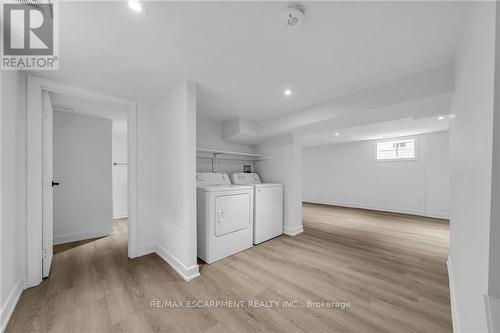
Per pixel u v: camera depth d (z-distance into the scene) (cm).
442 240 288
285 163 329
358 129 405
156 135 246
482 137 64
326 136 480
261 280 180
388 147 512
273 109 270
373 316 135
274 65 162
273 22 114
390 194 502
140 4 99
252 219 269
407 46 136
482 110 65
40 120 173
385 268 203
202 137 305
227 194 235
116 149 418
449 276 177
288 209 322
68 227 283
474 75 80
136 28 117
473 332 74
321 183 638
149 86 198
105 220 312
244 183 322
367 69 167
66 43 130
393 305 146
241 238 251
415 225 372
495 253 53
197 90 209
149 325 126
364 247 262
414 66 162
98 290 162
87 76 175
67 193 283
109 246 263
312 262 217
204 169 310
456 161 134
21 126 159
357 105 210
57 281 175
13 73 143
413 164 467
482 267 61
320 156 640
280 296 156
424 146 451
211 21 113
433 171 439
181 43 133
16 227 149
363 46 137
